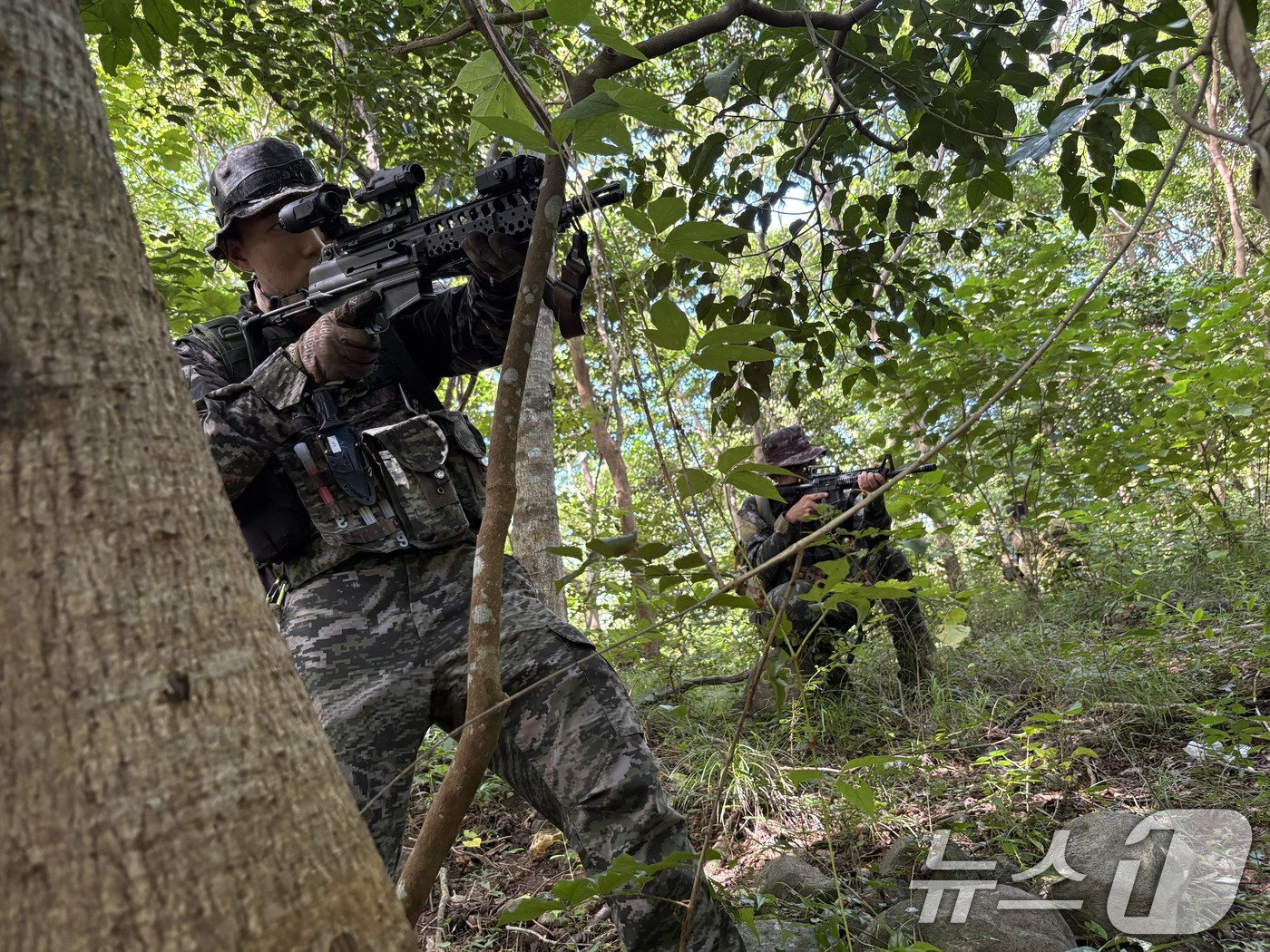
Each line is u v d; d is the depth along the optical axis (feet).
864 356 9.53
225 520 1.63
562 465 38.58
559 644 5.08
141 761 1.32
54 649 1.33
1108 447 14.43
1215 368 14.14
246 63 13.67
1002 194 7.50
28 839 1.25
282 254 6.10
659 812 4.80
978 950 6.16
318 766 1.54
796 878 7.66
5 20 1.54
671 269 8.09
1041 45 7.18
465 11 3.73
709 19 5.50
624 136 3.20
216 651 1.46
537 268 3.64
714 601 3.63
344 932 1.39
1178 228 42.47
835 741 10.91
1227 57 2.15
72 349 1.47
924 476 11.29
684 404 25.40
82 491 1.41
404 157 16.16
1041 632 13.37
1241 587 14.19
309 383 5.18
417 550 5.39
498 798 10.81
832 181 8.24
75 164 1.57
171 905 1.26
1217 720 8.14
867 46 7.42
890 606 12.17
